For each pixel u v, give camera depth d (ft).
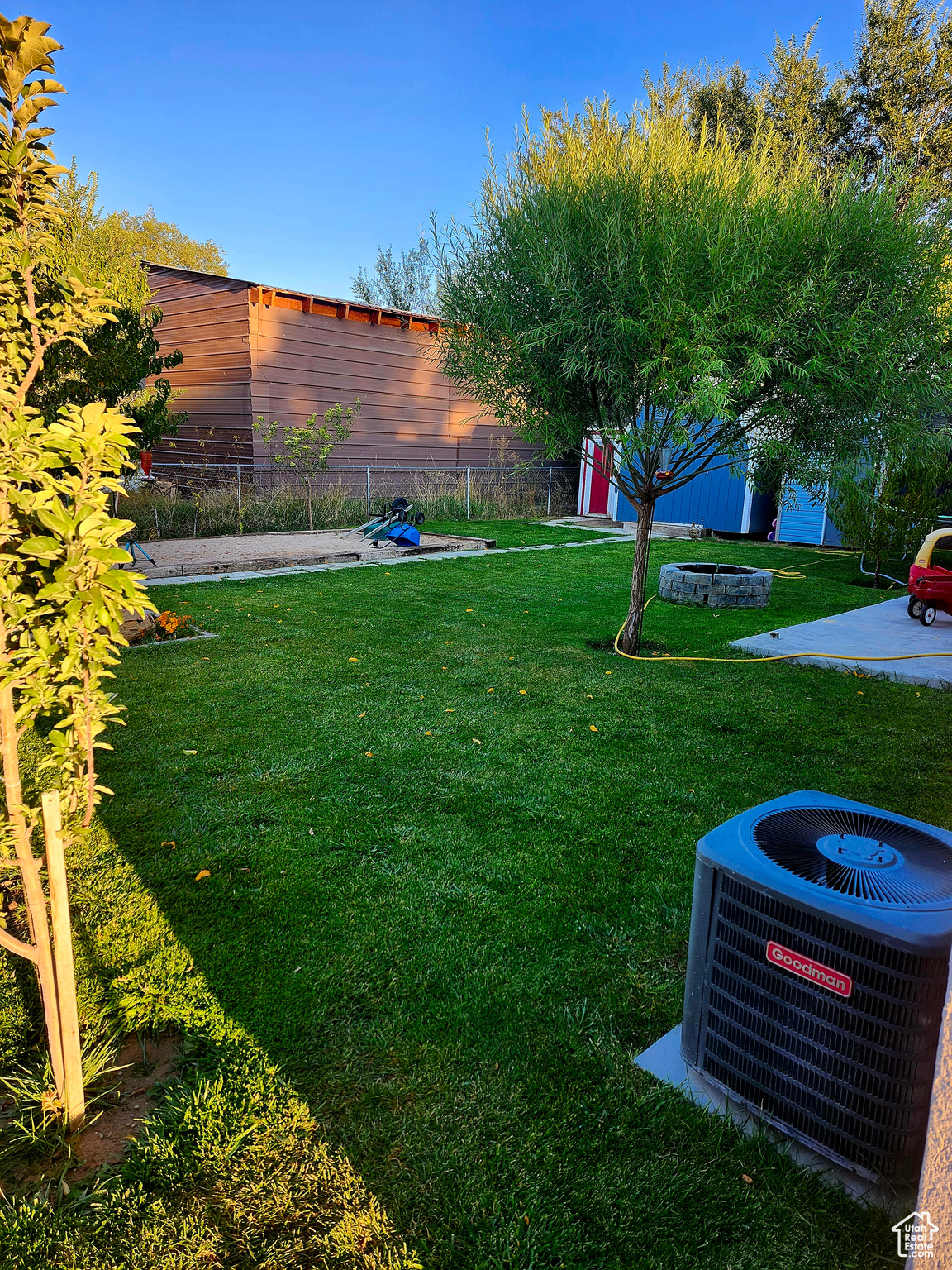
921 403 19.86
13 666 6.91
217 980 8.84
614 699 19.76
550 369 22.53
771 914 6.68
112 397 32.86
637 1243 5.97
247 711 18.01
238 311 54.13
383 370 63.31
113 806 13.12
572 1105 7.24
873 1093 6.20
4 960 9.23
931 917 5.98
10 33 6.57
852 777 15.03
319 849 11.85
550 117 22.13
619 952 9.57
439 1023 8.25
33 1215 6.08
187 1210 6.16
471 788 14.14
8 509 6.72
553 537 57.62
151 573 35.22
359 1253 5.83
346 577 37.14
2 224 7.45
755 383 18.93
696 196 19.62
